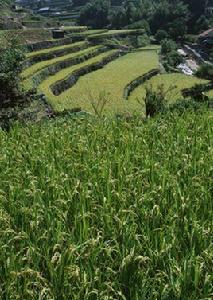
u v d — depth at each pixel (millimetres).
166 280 7910
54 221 9141
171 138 14477
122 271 7738
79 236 8836
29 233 9070
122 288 7715
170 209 9500
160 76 104875
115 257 8531
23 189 10828
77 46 120750
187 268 7598
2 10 174875
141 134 15531
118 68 110500
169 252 8180
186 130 15586
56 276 7699
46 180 11195
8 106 26875
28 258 8086
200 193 10523
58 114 33781
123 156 12695
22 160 13188
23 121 26172
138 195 10172
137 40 174750
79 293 7312
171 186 10445
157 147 14023
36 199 10125
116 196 10227
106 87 84062
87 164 12195
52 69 91250
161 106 25641
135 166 12359
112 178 11352
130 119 19828
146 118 19891
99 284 7605
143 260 7871
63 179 10922
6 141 15953
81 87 84875
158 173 11344
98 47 129875
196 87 77000
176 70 128375
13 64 27047
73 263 7945
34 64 93312
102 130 16297
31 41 123562
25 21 158125
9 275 7910
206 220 9281
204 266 7879
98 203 10211
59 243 8453
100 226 9359
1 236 8969
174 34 198000
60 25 176500
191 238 8547
